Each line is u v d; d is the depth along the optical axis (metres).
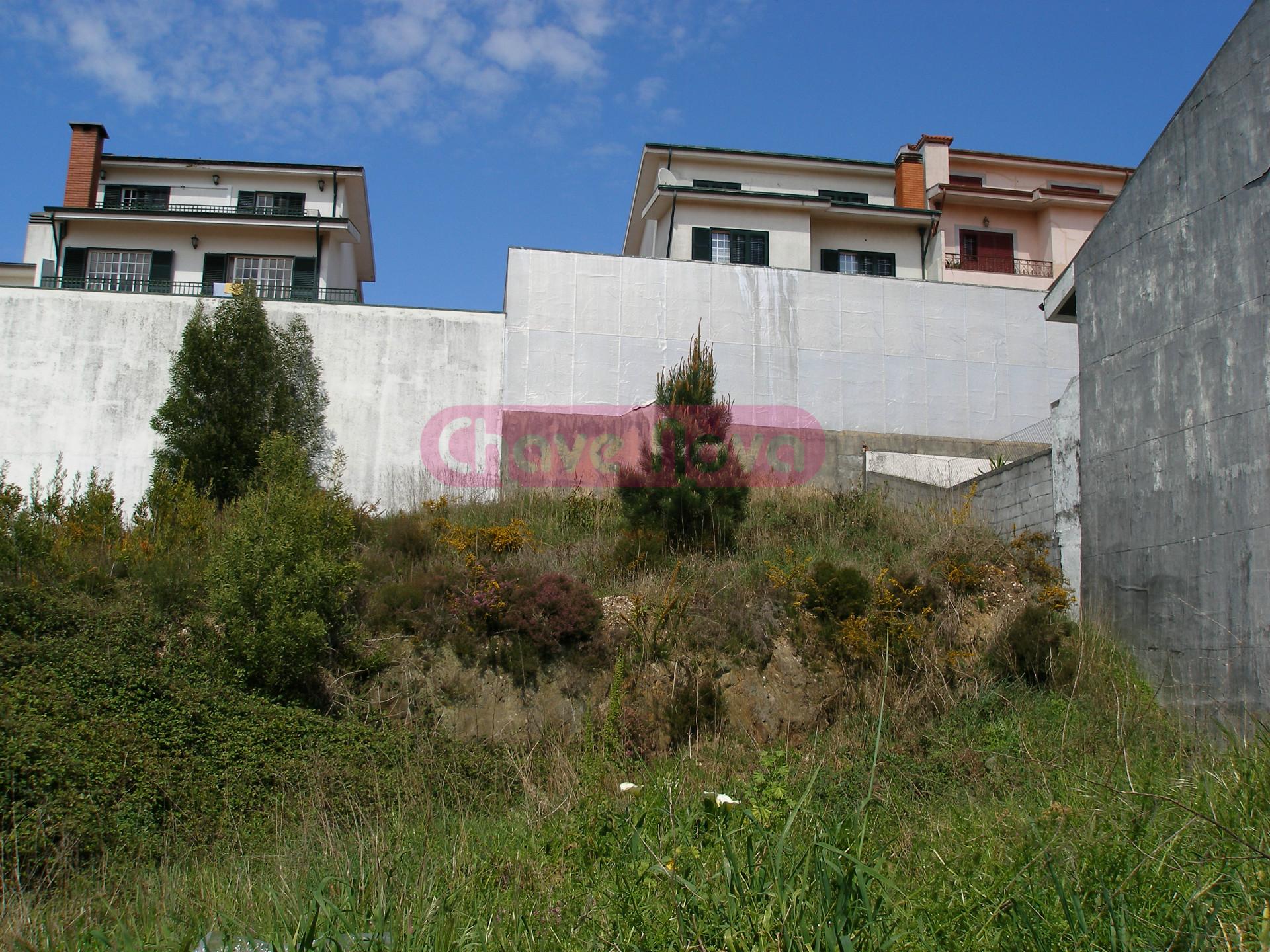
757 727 12.04
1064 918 4.58
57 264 28.56
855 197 33.06
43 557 13.37
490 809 9.48
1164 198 12.66
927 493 18.83
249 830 9.35
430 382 22.34
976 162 34.38
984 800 8.25
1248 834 5.41
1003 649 12.38
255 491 15.35
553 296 23.39
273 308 22.16
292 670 11.45
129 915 6.26
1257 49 11.30
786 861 5.07
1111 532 13.23
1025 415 24.66
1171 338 12.39
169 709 10.55
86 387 21.36
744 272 24.33
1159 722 10.84
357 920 5.00
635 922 4.74
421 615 12.68
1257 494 10.86
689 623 12.95
